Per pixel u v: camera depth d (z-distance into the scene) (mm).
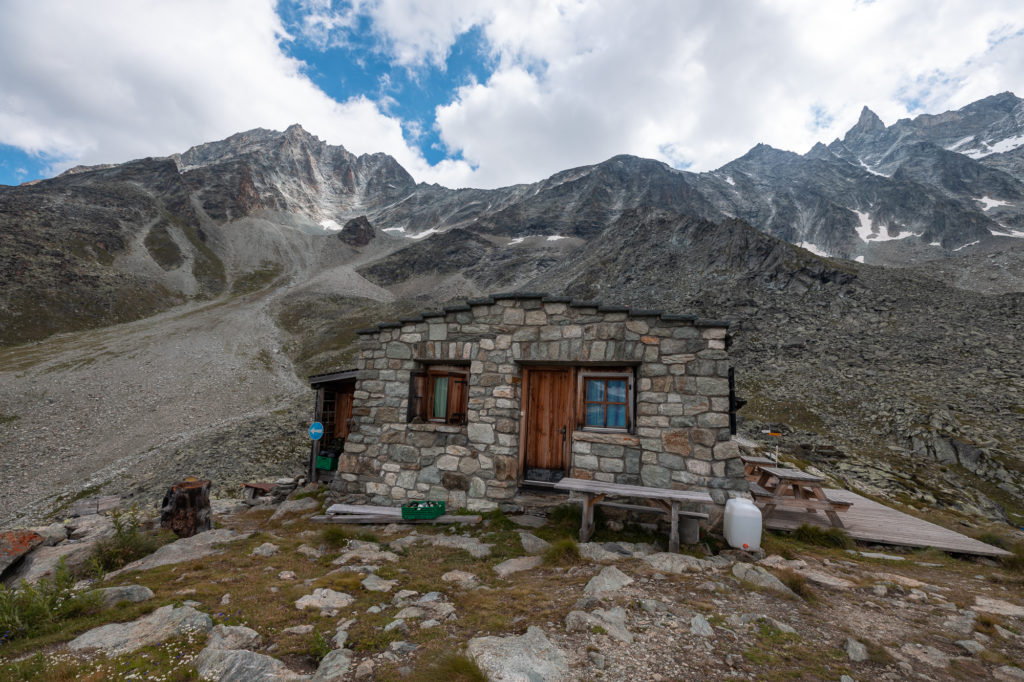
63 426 42219
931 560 7301
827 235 178500
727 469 7535
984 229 149250
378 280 163875
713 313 54219
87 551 6633
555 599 4805
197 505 8141
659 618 4285
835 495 12742
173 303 111500
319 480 13938
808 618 4480
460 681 3154
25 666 3367
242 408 50531
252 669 3305
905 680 3361
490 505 8750
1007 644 4016
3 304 80750
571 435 8852
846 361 38844
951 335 40562
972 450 23125
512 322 9141
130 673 3324
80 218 130875
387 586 5258
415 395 9875
